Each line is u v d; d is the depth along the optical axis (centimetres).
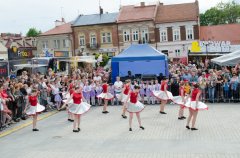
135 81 2359
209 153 1126
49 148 1291
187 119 1633
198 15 5603
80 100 1566
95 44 5906
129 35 5759
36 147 1314
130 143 1306
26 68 3303
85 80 2348
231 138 1309
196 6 5716
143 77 2603
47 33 6288
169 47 5659
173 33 5638
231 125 1541
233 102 2244
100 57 4400
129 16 5809
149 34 5681
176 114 1886
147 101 2344
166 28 5653
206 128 1502
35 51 6312
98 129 1584
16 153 1240
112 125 1664
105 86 2042
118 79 2389
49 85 2234
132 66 2886
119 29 5788
